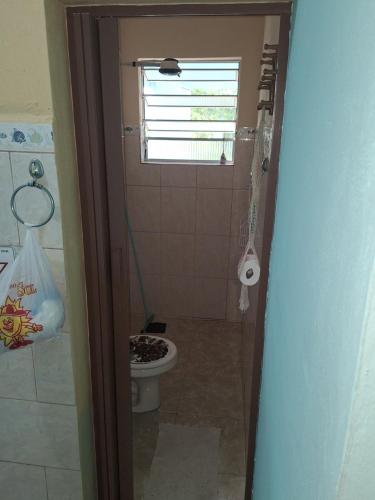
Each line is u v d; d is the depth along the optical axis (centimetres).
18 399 138
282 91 116
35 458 146
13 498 153
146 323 341
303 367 70
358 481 47
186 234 330
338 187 52
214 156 315
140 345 250
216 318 351
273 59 147
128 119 305
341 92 53
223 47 288
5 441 144
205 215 323
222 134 308
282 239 105
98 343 144
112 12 113
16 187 115
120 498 168
